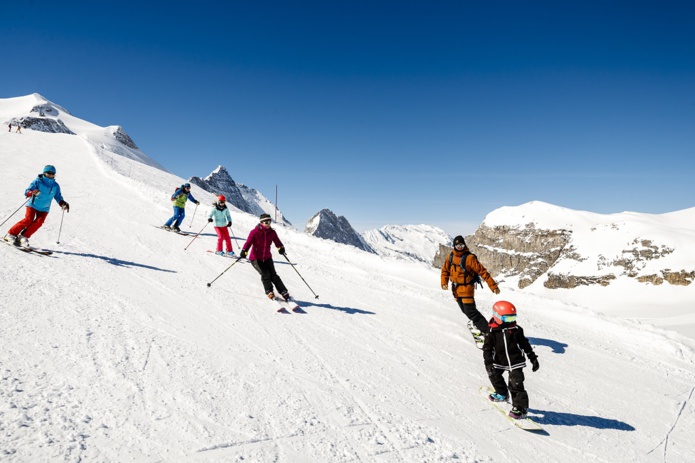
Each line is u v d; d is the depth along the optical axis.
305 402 3.68
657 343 8.56
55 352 3.65
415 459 3.13
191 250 10.00
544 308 10.32
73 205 12.95
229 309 5.95
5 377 3.07
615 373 6.50
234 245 11.99
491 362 4.49
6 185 14.32
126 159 38.72
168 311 5.35
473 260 6.10
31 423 2.62
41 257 6.61
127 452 2.56
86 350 3.80
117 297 5.47
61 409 2.84
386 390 4.29
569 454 3.86
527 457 3.62
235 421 3.14
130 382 3.39
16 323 4.04
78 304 4.92
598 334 8.98
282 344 4.97
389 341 5.90
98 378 3.36
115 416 2.90
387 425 3.57
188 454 2.64
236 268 8.89
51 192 7.23
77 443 2.53
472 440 3.67
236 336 4.95
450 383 4.88
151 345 4.19
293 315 6.27
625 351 7.96
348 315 6.84
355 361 4.91
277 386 3.88
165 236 11.12
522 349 4.34
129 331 4.43
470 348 6.31
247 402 3.46
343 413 3.62
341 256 13.41
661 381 6.54
